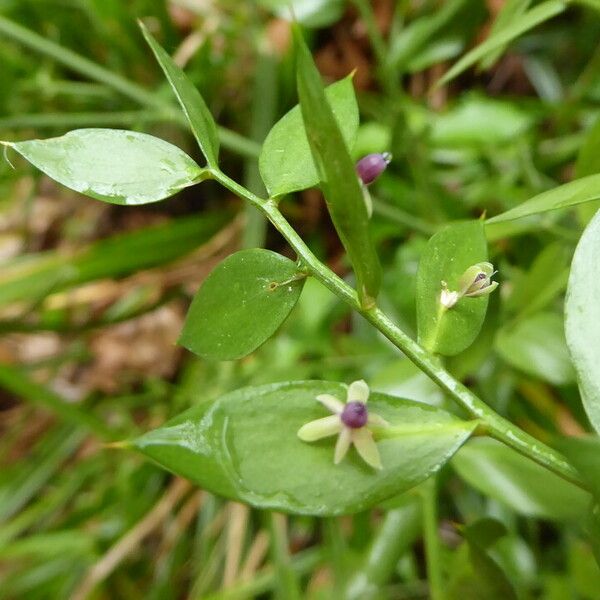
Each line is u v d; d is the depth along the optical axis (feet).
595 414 0.26
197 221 0.89
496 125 0.77
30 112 0.88
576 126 0.82
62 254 0.93
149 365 0.95
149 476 0.80
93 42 0.90
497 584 0.36
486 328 0.46
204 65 0.86
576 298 0.27
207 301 0.29
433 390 0.47
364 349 0.77
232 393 0.28
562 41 0.84
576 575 0.51
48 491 0.87
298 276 0.30
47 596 0.75
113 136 0.30
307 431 0.28
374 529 0.64
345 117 0.31
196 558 0.76
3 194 1.01
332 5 0.68
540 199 0.30
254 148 0.73
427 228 0.68
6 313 0.95
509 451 0.46
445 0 0.80
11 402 0.96
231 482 0.27
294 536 0.77
